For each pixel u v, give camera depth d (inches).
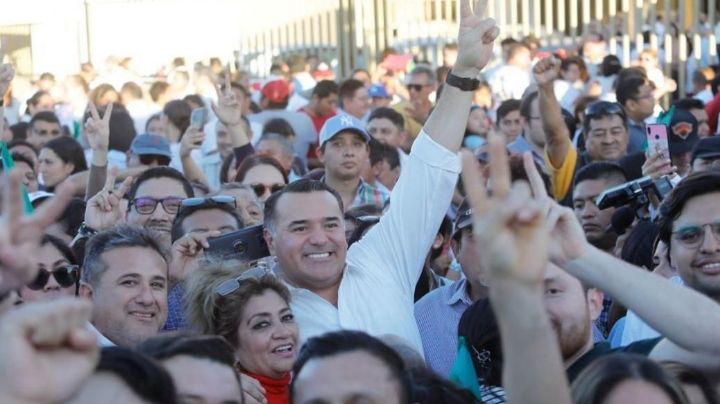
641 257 717.9
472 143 1315.2
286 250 638.5
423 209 654.5
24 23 2856.8
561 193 1035.9
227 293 588.7
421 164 657.6
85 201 920.3
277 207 646.5
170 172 872.9
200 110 1130.7
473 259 665.0
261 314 586.2
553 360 335.0
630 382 377.1
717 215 526.6
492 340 509.0
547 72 1025.5
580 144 1263.5
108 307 609.0
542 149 1167.0
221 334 587.8
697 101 1284.4
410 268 652.7
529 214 325.1
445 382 448.1
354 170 1023.6
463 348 510.0
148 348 431.2
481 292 671.8
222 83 1815.9
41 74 2603.3
